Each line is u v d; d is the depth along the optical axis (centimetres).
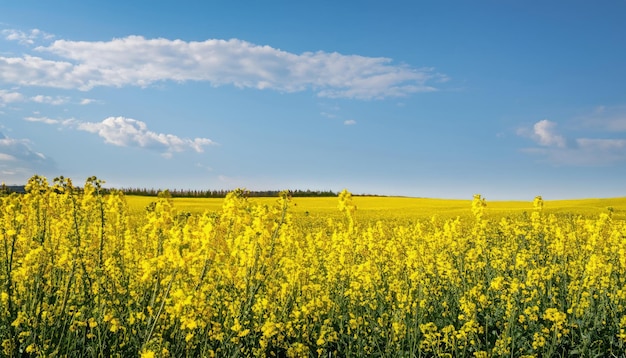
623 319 764
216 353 618
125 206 974
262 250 676
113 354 608
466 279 1109
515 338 769
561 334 730
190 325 541
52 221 853
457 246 1285
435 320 864
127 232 941
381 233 1220
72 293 725
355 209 1014
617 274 1105
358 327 765
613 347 755
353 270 960
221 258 600
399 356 709
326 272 1159
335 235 1137
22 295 719
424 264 1009
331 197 6350
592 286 914
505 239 1686
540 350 737
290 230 1030
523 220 1828
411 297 827
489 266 1212
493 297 923
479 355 667
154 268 595
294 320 750
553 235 1509
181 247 555
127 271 821
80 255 700
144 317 636
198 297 559
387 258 1101
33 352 617
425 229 1528
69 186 790
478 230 1603
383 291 962
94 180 798
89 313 664
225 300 697
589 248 1137
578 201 5184
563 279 1046
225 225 628
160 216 664
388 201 5809
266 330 647
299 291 872
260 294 810
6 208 724
